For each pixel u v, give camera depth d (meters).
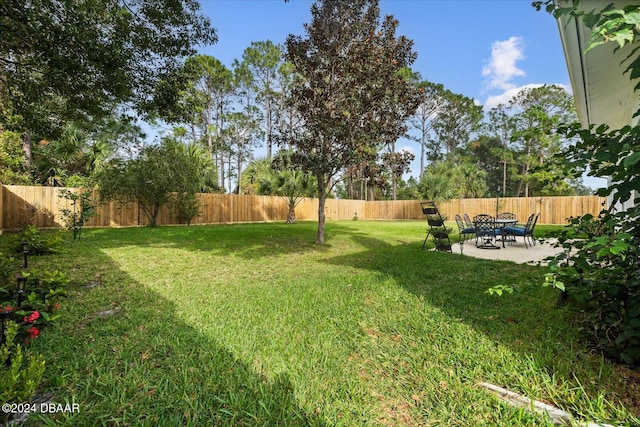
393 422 1.39
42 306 2.34
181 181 11.33
